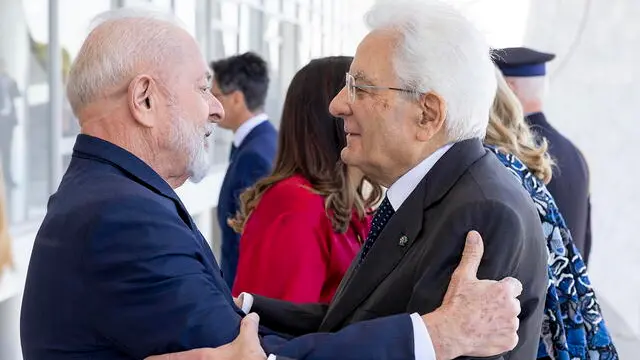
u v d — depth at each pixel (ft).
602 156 12.07
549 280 5.41
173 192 4.80
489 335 4.25
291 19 28.73
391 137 4.75
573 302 5.54
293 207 6.66
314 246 6.64
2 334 9.33
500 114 6.35
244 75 11.45
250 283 6.79
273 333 5.73
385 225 4.95
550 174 6.25
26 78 10.87
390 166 4.86
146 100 4.78
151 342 4.31
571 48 11.91
